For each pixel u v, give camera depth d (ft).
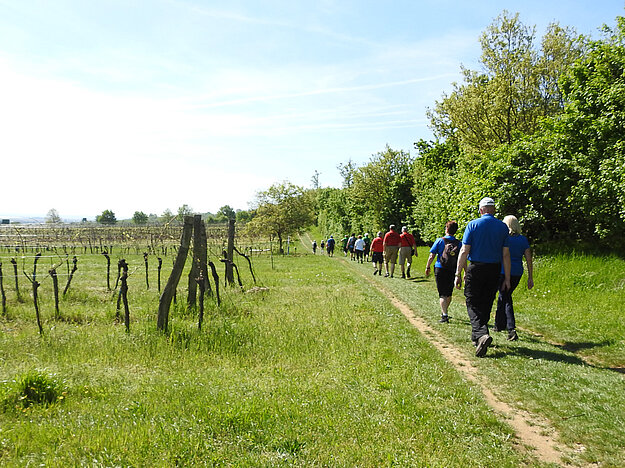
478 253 21.24
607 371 18.49
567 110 50.03
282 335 26.45
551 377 17.75
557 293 35.81
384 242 60.44
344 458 11.57
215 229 183.52
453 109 87.81
